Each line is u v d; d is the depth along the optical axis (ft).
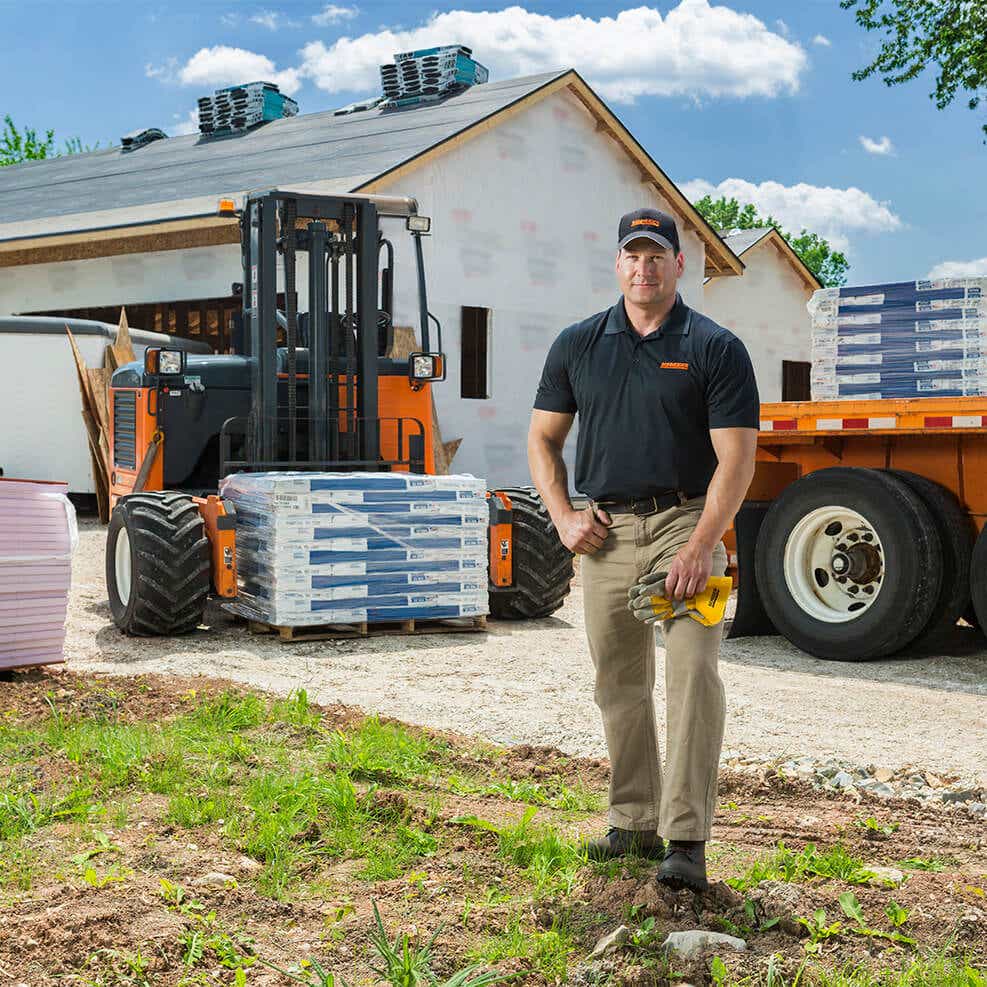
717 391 12.43
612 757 13.66
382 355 32.68
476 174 58.03
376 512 27.66
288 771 16.72
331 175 56.49
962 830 15.21
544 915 12.09
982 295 25.86
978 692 23.22
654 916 11.89
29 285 63.82
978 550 25.40
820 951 11.35
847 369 27.45
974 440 26.05
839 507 26.32
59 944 10.94
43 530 22.59
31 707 20.16
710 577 12.34
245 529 28.37
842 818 15.55
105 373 50.67
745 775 17.13
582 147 63.21
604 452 12.98
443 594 28.35
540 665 25.13
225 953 11.03
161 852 13.44
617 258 12.82
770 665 25.89
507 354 59.67
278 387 32.60
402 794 15.33
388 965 10.70
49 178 81.87
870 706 21.89
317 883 13.02
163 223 55.21
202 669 24.35
